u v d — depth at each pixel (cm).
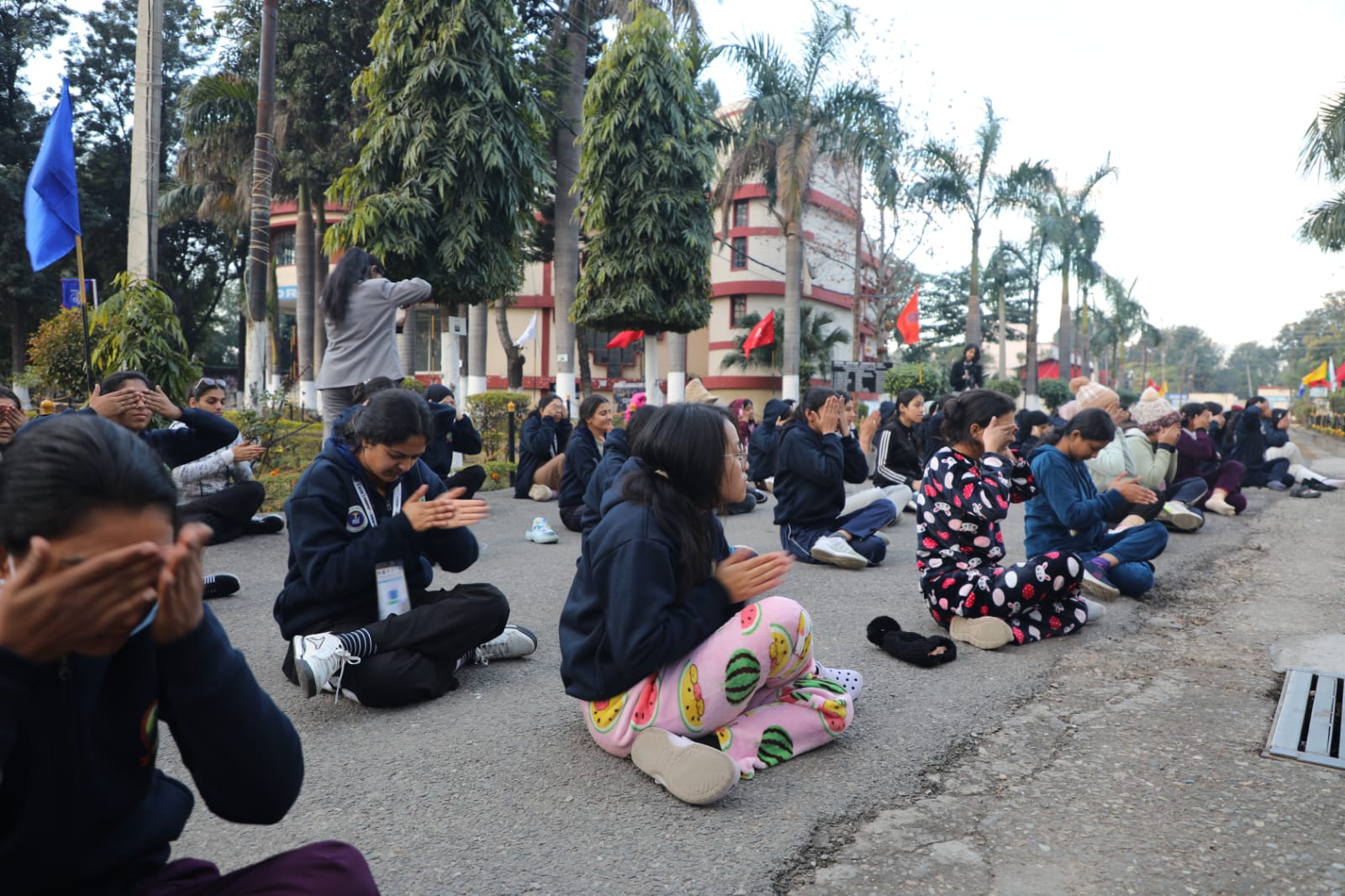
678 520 247
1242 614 482
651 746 260
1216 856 225
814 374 2575
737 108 2500
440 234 990
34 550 91
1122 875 216
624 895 206
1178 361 9925
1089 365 5456
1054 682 366
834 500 607
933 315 4681
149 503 101
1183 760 287
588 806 251
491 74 990
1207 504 911
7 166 2400
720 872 216
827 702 287
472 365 1805
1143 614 480
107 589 94
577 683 272
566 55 1542
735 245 2666
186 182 2102
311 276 2128
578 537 704
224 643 120
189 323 3070
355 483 324
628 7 1463
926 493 429
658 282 1207
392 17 1008
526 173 1046
